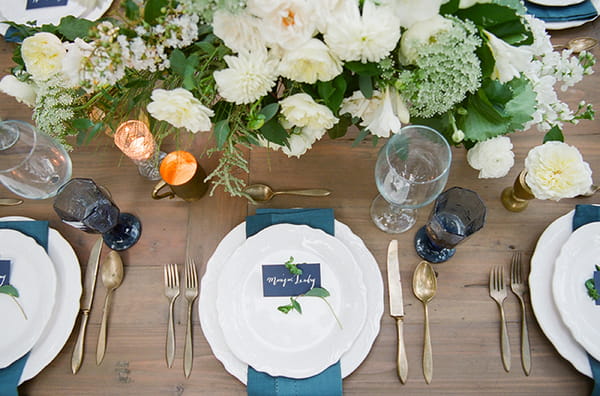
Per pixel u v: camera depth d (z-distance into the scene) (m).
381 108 0.63
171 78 0.68
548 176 0.74
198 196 0.94
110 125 0.77
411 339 0.84
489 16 0.58
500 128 0.66
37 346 0.83
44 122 0.72
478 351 0.83
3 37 1.13
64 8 1.12
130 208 0.96
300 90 0.68
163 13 0.56
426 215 0.93
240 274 0.85
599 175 0.94
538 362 0.82
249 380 0.79
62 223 0.94
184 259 0.91
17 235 0.88
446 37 0.55
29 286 0.85
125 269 0.91
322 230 0.86
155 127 0.78
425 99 0.61
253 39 0.55
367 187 0.96
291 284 0.84
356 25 0.51
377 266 0.86
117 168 0.99
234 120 0.69
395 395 0.81
